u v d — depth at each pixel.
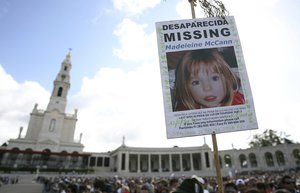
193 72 4.77
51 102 69.38
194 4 5.53
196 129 4.32
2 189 28.31
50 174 49.50
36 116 68.25
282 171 55.09
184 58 4.91
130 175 54.03
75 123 72.44
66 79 75.69
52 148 61.31
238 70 4.76
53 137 63.59
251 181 9.14
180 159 68.62
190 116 4.41
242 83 4.63
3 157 53.47
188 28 5.21
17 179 40.41
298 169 56.75
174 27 5.23
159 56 4.99
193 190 3.20
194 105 4.48
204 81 4.68
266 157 72.19
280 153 69.62
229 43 5.05
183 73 4.78
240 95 4.53
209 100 4.52
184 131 4.31
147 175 54.88
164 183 9.92
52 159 57.59
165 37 5.14
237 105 4.45
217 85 4.63
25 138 61.84
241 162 74.62
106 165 71.06
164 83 4.75
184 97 4.56
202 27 5.21
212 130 4.29
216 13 5.32
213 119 4.37
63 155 57.84
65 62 79.19
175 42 5.08
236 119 4.35
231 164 72.25
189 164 74.25
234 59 4.87
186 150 69.06
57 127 65.69
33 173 48.59
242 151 71.31
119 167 62.38
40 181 39.12
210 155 67.62
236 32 5.17
